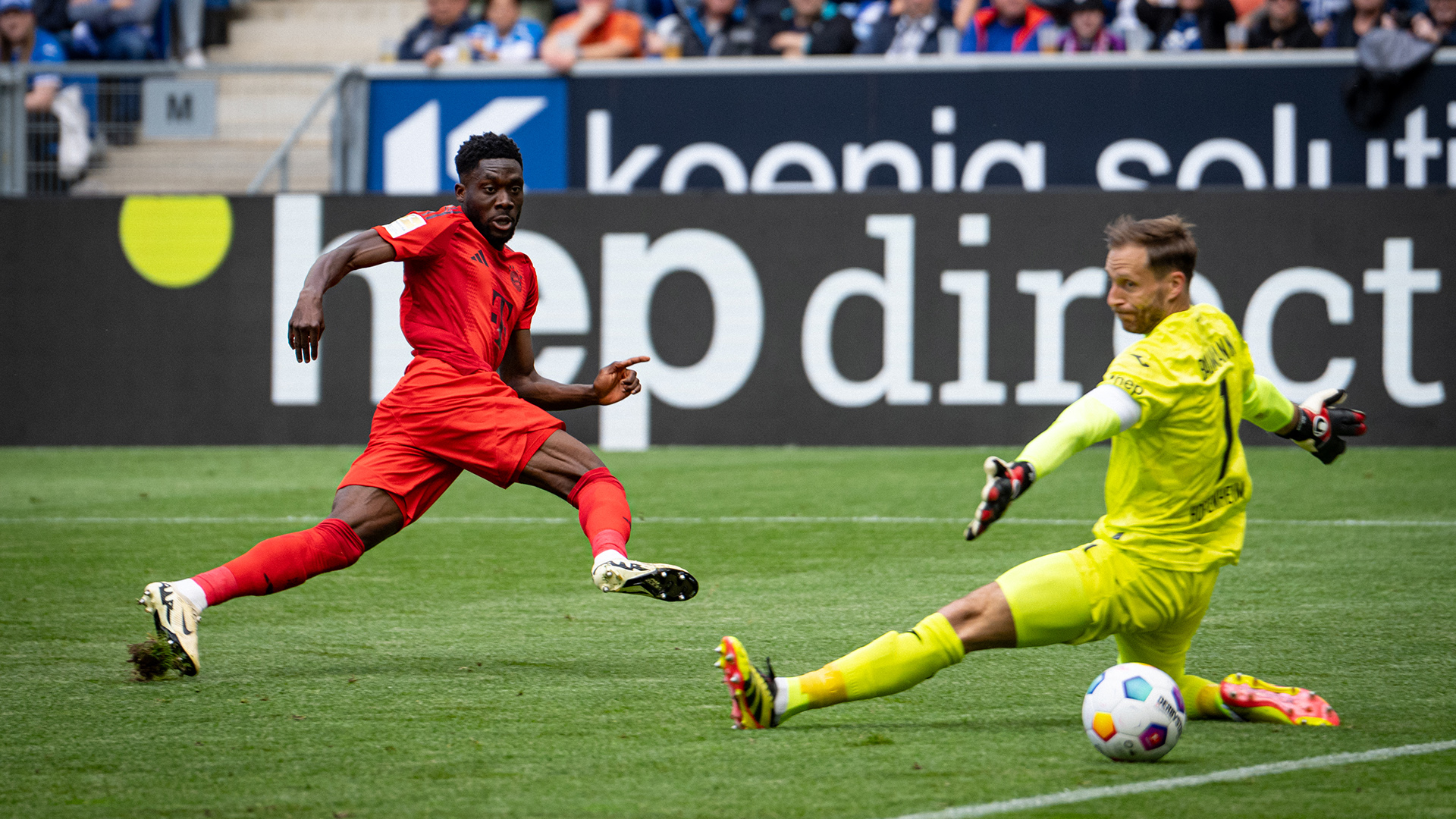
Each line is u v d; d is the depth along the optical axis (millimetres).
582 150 45969
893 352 41062
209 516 29578
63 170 47000
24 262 43500
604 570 13875
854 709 13750
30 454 41688
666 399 41844
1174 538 12133
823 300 41219
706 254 41562
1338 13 48344
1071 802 10539
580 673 15492
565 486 15422
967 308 40719
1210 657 16062
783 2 50156
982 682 14969
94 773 11594
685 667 15852
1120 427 11570
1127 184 43906
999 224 40500
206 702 14141
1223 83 43375
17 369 43656
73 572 22906
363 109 46562
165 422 43281
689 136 45531
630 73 45625
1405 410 39000
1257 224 39438
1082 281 40188
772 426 41531
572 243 42000
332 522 15258
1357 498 30312
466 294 15617
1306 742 12289
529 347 16906
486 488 34406
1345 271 39125
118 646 17203
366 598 20547
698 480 34469
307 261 42625
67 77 47188
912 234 40844
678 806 10547
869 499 31219
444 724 13195
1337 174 43094
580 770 11555
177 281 43125
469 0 54656
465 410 15367
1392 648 16531
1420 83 42312
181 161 48438
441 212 15789
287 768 11703
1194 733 12680
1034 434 40562
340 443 42719
